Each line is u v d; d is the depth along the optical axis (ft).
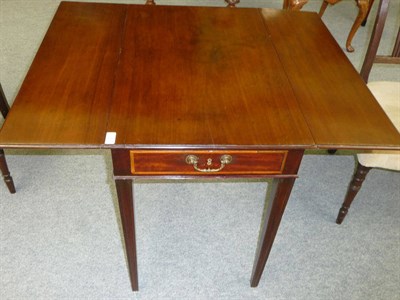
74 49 4.00
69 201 5.56
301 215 5.62
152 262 4.91
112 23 4.44
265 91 3.62
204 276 4.81
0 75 7.53
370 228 5.51
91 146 2.97
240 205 5.69
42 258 4.87
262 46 4.27
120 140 3.01
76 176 5.94
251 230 5.36
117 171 3.25
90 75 3.66
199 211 5.56
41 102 3.32
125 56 3.94
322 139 3.16
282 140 3.11
